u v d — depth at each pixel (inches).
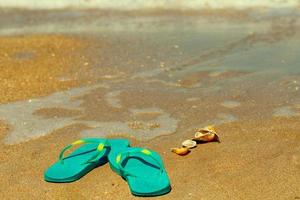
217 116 88.4
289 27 147.1
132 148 76.7
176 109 91.4
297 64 111.9
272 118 86.9
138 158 76.0
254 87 100.0
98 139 77.5
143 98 96.2
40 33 152.3
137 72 110.2
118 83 104.0
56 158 77.8
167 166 74.9
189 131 83.9
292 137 80.7
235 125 85.0
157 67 113.1
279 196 69.1
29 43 135.0
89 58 120.3
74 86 102.7
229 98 95.3
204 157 76.6
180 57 120.0
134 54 123.1
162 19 169.6
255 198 68.9
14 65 114.9
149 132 84.0
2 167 76.2
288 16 163.6
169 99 95.6
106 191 70.9
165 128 85.0
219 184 71.3
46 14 188.9
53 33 151.3
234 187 70.7
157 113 90.1
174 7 188.7
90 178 73.4
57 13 189.8
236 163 75.0
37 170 75.4
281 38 134.1
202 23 160.1
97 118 88.9
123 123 87.0
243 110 90.2
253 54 120.3
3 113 91.4
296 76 104.7
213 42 133.1
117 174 73.8
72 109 92.4
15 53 124.4
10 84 103.3
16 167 76.2
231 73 108.0
